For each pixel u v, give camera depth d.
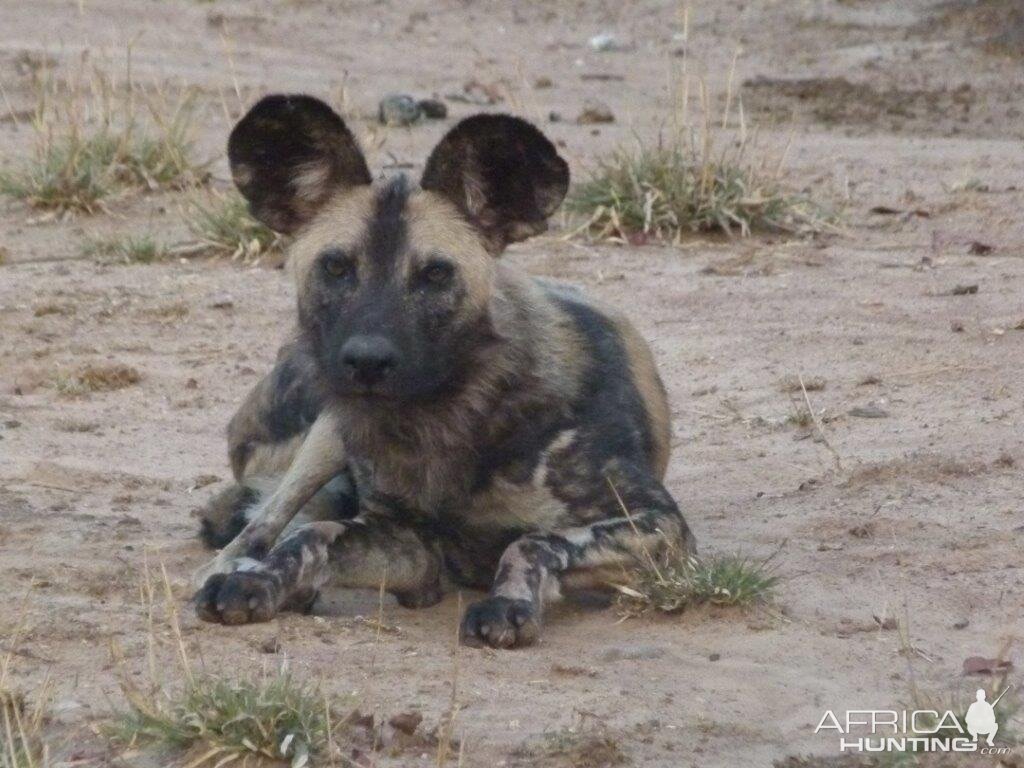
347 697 9.77
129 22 41.66
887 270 21.09
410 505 12.29
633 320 19.64
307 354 12.43
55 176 25.22
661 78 37.75
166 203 25.55
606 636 11.43
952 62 37.78
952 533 13.03
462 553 12.61
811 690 10.30
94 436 16.73
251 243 22.91
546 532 12.05
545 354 12.34
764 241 22.91
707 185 23.16
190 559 12.99
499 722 9.69
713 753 9.44
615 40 42.72
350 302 11.92
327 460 12.66
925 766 9.27
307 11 45.59
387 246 11.98
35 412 17.39
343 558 11.87
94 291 21.52
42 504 14.47
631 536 12.02
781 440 15.82
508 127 12.03
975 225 22.86
